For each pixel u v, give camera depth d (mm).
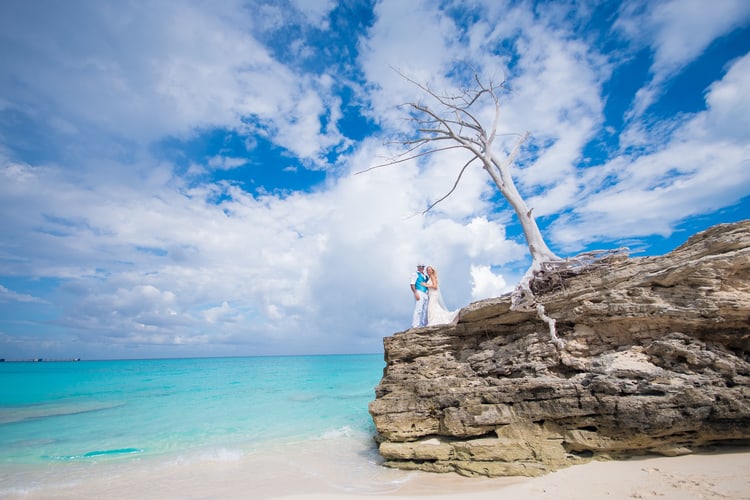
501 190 16344
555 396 10898
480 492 9484
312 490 10906
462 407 12141
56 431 19234
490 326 14438
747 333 10086
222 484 11719
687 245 11086
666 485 8172
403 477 11703
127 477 12547
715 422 9344
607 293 11688
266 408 25547
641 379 10109
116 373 65750
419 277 17891
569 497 8359
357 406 26234
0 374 64812
